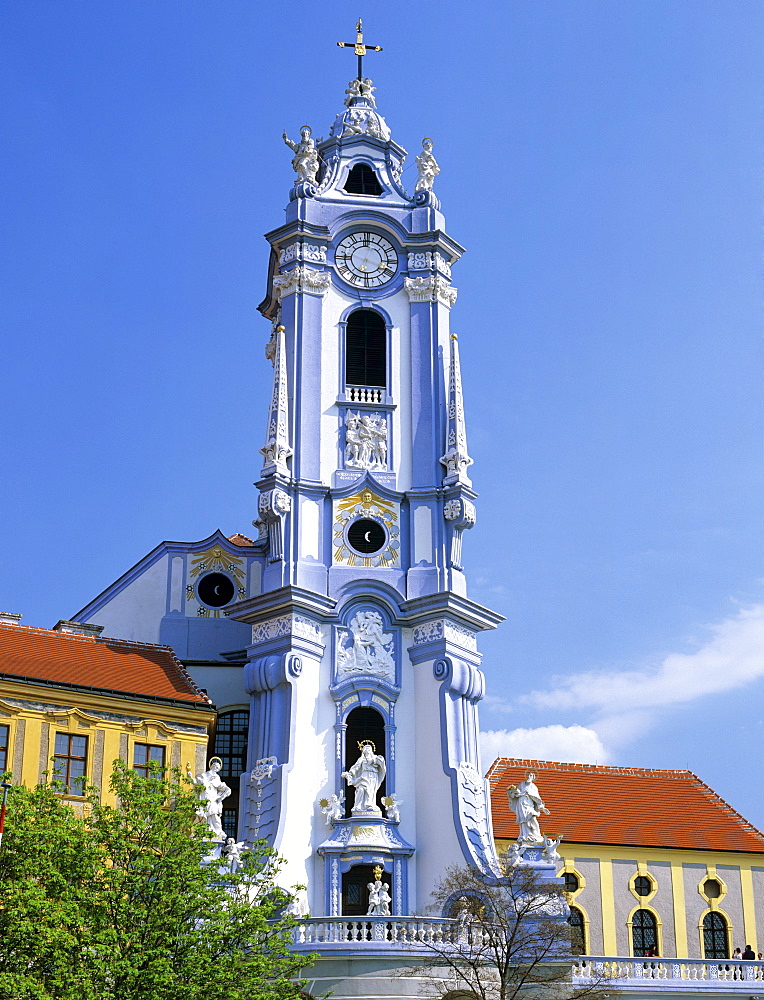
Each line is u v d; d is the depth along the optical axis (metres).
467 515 66.00
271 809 60.00
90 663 60.44
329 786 61.91
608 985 56.19
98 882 43.00
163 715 59.16
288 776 60.41
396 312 69.81
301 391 67.25
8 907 39.88
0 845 40.94
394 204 71.44
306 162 71.38
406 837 61.34
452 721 62.75
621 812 71.50
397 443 67.62
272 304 74.00
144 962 41.38
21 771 55.41
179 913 43.22
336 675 63.53
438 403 68.31
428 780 62.09
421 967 54.25
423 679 63.78
